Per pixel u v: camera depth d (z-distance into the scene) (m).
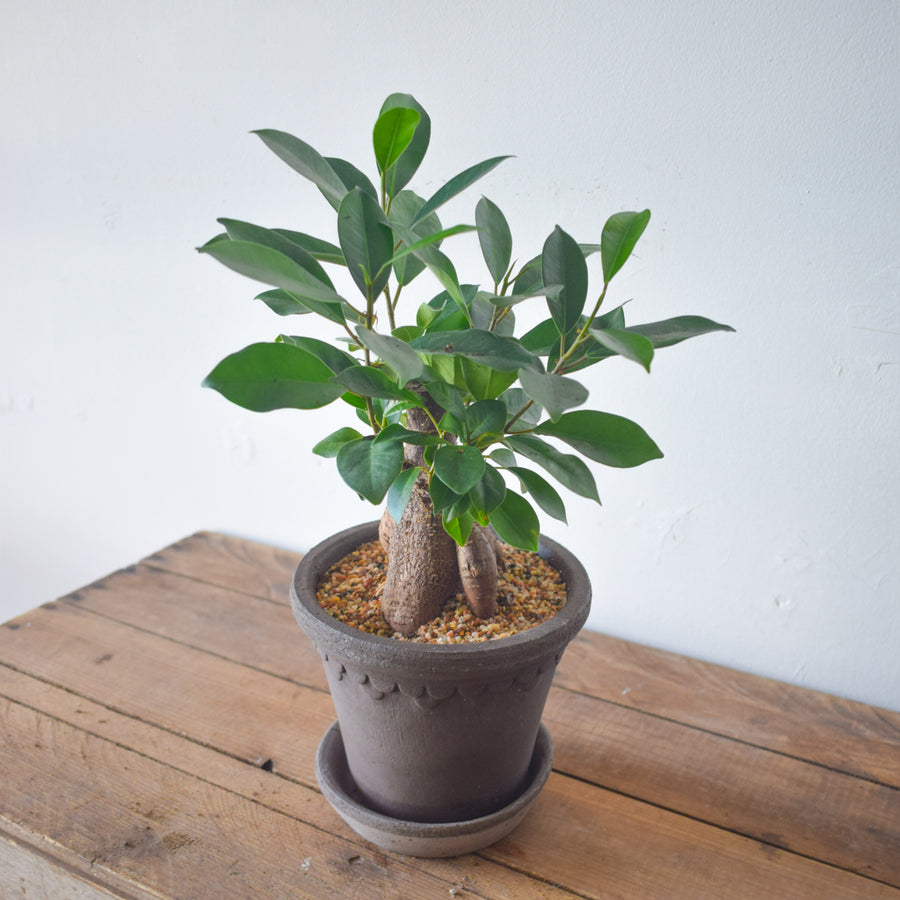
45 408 1.86
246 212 1.51
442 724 0.90
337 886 0.94
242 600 1.53
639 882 0.95
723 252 1.22
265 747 1.16
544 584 1.03
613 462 0.85
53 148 1.63
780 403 1.26
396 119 0.72
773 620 1.36
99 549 1.95
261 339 1.59
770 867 0.97
